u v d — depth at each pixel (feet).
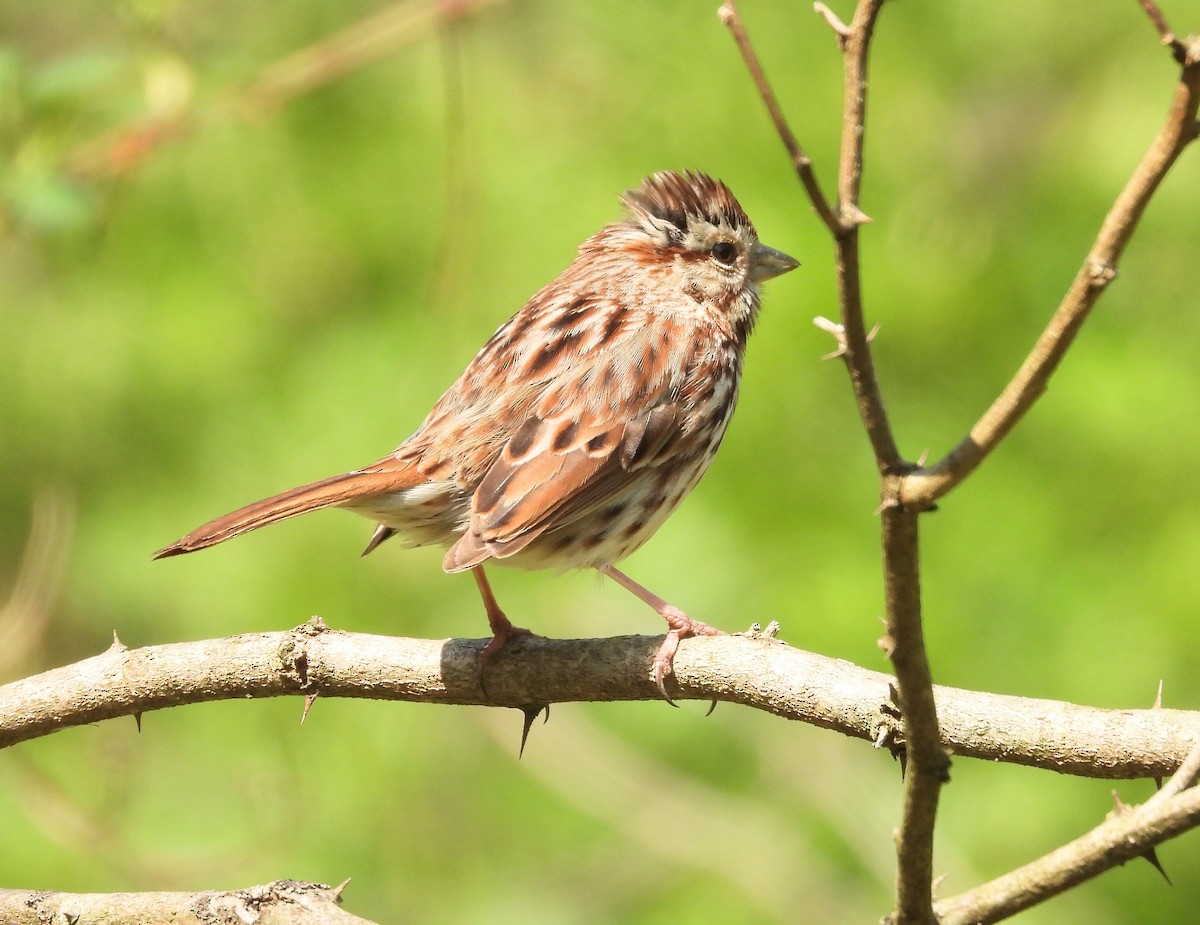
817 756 42.68
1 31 52.75
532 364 26.61
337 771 42.80
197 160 45.27
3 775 39.96
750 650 21.90
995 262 44.27
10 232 36.19
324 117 45.80
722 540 40.60
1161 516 41.55
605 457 26.07
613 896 42.96
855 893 41.63
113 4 50.78
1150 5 13.74
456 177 39.40
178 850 40.22
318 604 41.88
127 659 23.80
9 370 45.65
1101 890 42.27
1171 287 44.32
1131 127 45.24
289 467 42.52
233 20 46.88
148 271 45.32
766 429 41.55
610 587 41.24
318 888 21.08
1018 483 42.04
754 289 29.60
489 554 24.25
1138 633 40.22
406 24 37.63
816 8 14.94
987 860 40.14
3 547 45.44
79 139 38.29
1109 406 41.78
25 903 21.84
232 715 42.91
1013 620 40.68
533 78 46.29
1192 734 20.45
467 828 43.62
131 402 44.75
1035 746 20.84
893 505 15.48
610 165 44.45
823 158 43.83
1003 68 46.39
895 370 43.06
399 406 42.27
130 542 43.39
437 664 23.09
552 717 43.55
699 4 45.55
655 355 27.04
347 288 45.44
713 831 42.11
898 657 16.30
